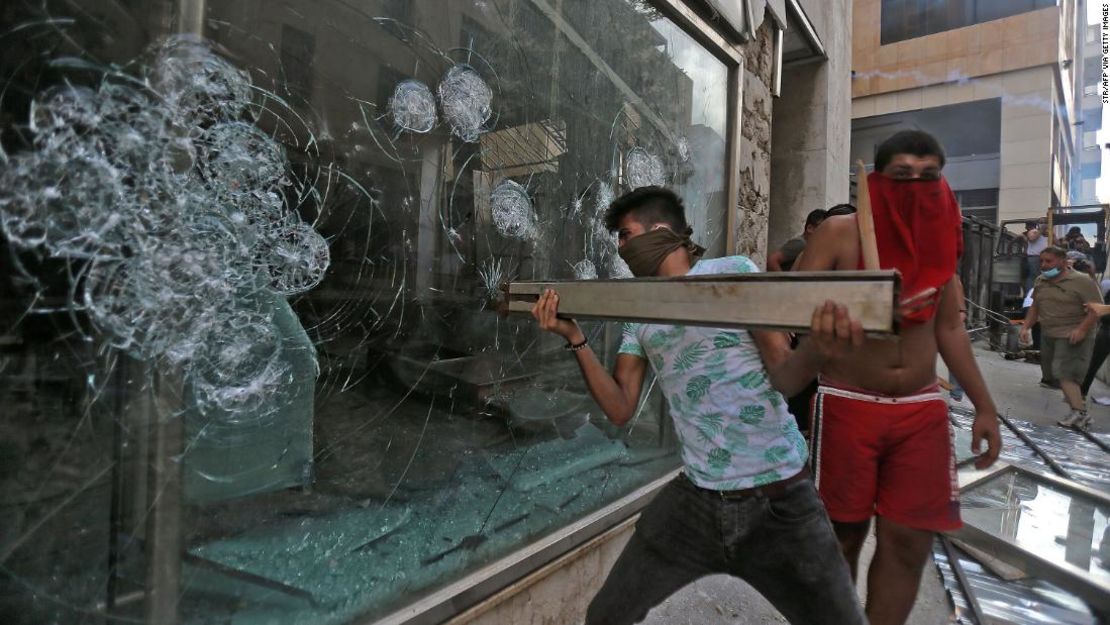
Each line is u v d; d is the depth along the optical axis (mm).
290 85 1287
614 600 1353
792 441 1261
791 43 4707
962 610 2102
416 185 1643
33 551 964
